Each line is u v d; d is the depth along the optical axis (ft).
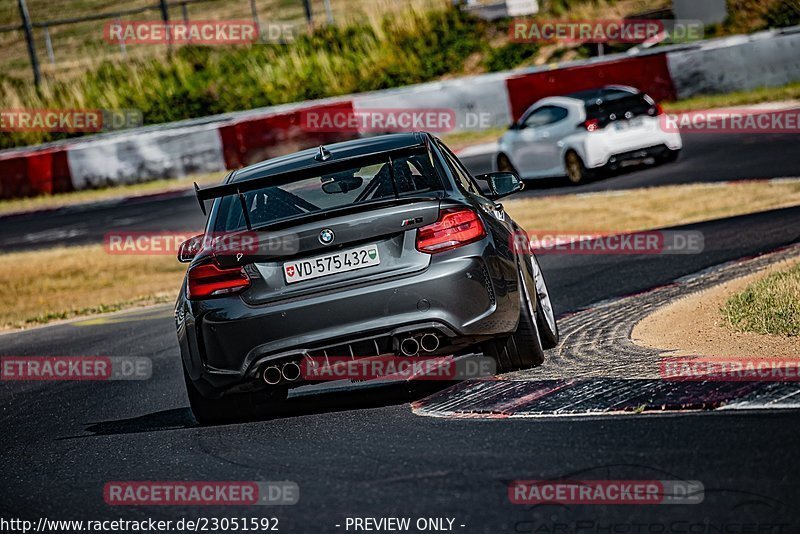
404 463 50.08
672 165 199.52
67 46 497.05
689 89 281.54
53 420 79.61
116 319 136.98
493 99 293.23
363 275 61.62
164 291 158.71
